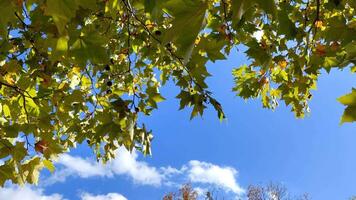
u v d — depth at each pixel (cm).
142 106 446
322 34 245
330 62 402
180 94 397
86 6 153
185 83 414
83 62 238
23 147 330
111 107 416
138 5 287
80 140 541
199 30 111
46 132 347
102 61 241
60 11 123
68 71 512
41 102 385
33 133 368
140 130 405
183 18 111
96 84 611
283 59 483
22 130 361
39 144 342
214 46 318
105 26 476
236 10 110
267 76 545
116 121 409
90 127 531
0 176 319
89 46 235
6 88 391
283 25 250
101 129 392
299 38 381
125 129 394
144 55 452
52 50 228
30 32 356
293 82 546
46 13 123
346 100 167
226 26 416
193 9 111
